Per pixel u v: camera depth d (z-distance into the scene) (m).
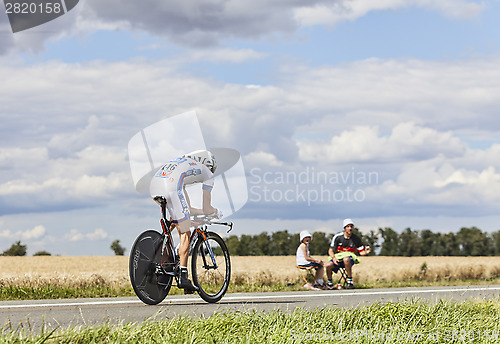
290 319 6.16
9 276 13.38
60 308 7.60
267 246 58.62
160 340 5.11
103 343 5.02
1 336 4.88
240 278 15.41
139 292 7.61
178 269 7.94
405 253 58.16
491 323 6.84
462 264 20.66
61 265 31.73
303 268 14.21
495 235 57.59
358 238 14.20
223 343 5.16
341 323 6.23
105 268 28.69
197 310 7.27
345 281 14.12
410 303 7.68
